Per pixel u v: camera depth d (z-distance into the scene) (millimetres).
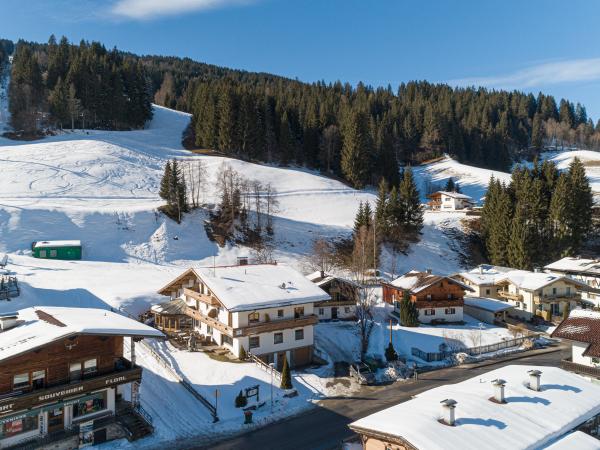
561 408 22812
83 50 178250
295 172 134625
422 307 59531
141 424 30188
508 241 91938
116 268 69312
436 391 25156
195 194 103375
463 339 52812
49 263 67375
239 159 140625
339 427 31688
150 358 41469
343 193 123688
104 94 155750
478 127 199125
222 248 83875
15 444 25656
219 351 43969
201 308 48188
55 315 31250
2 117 147500
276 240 89688
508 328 57969
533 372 25031
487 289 70875
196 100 165625
